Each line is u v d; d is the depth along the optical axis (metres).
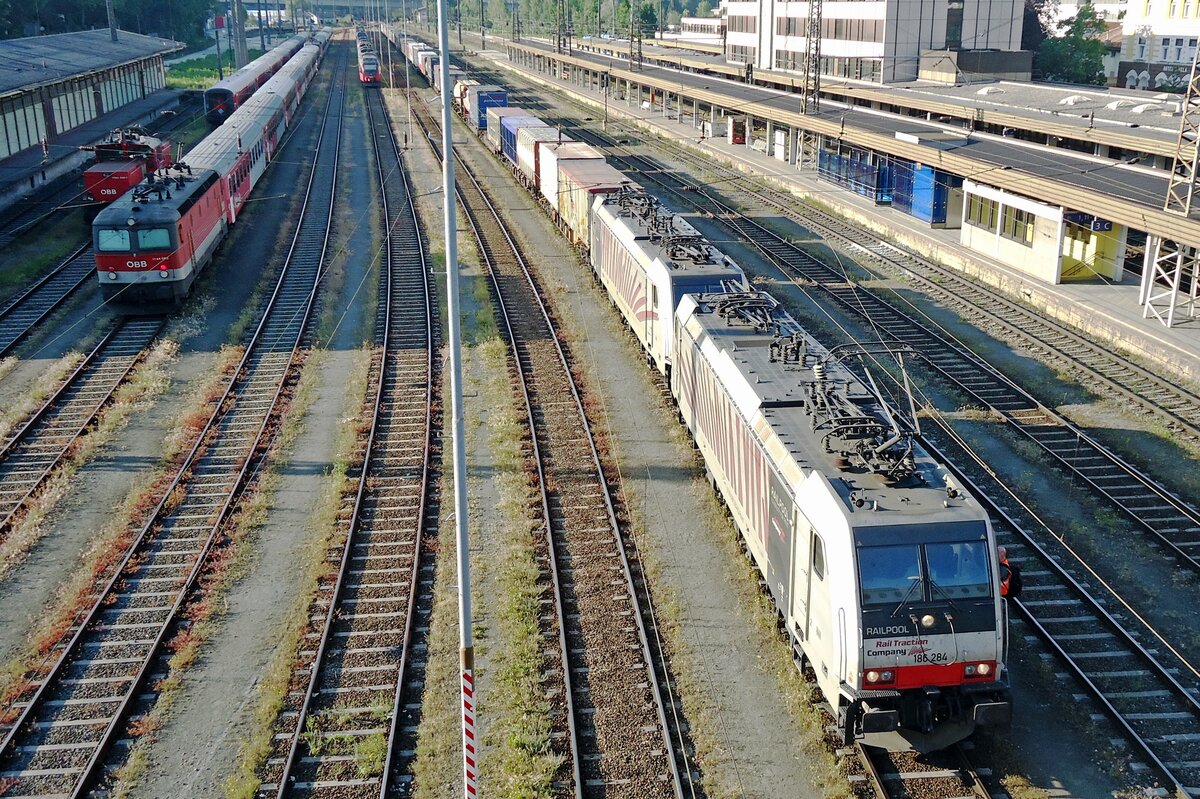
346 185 59.22
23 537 20.14
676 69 99.12
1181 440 23.84
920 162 44.41
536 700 15.24
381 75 122.44
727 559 19.11
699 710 14.97
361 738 14.55
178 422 25.83
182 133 76.69
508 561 19.12
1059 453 23.42
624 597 17.95
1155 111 48.59
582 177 40.72
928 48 70.19
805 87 57.78
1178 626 16.75
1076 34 85.88
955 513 13.69
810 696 15.13
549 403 27.02
